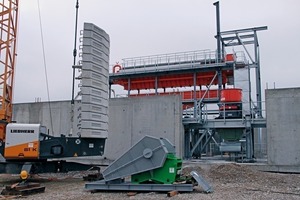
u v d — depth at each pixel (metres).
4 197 10.38
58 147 14.44
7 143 13.93
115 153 22.77
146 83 29.75
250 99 23.89
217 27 27.94
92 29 14.75
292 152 18.58
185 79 28.19
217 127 21.58
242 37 27.88
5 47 17.06
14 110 26.62
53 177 16.06
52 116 25.34
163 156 11.20
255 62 26.58
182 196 10.34
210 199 9.83
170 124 21.69
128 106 22.95
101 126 14.93
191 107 28.89
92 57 14.62
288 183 13.22
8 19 17.23
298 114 18.73
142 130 22.34
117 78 29.84
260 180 13.77
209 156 29.00
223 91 22.06
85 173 17.25
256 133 28.61
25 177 13.05
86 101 14.28
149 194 10.89
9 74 17.48
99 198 10.23
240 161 20.89
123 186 11.39
